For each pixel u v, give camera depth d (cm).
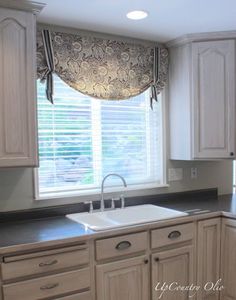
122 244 218
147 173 310
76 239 200
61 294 197
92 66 268
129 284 222
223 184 347
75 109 272
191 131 289
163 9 227
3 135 205
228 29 272
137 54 291
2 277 181
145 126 307
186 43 289
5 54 204
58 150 266
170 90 309
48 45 249
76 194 267
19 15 207
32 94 213
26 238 197
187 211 263
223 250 263
